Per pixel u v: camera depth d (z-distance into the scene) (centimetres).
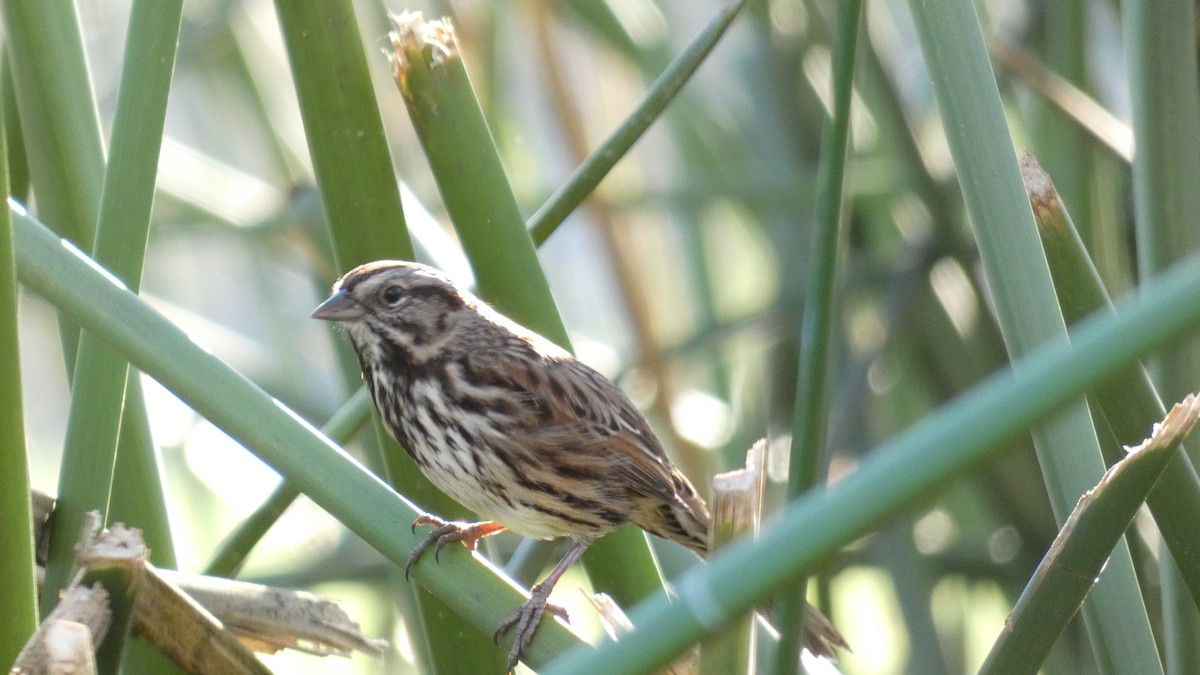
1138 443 570
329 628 661
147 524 638
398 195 674
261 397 508
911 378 1211
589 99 1412
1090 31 1084
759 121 1259
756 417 1224
